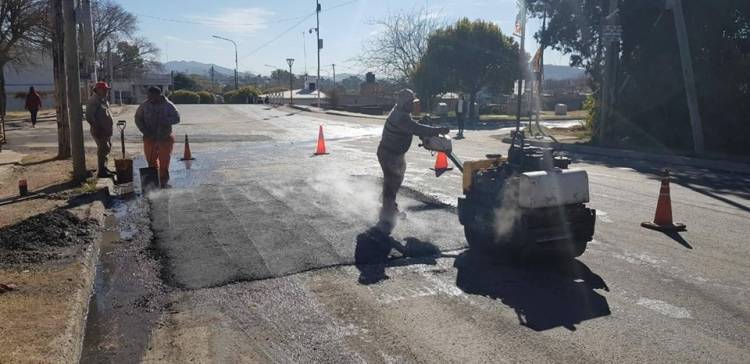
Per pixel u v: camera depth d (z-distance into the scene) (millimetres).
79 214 8484
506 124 38031
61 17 14453
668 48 22703
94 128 12078
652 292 5812
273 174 13281
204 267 6430
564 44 27859
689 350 4535
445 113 45938
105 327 5000
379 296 5625
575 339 4715
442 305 5418
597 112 25828
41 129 26234
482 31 44125
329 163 15406
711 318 5172
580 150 22062
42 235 7219
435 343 4621
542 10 27969
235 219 8656
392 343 4621
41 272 5977
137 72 93562
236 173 13438
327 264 6531
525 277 6219
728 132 21875
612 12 22094
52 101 58594
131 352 4523
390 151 8547
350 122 35531
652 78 23250
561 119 45344
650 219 9102
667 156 18422
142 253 7074
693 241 7777
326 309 5309
